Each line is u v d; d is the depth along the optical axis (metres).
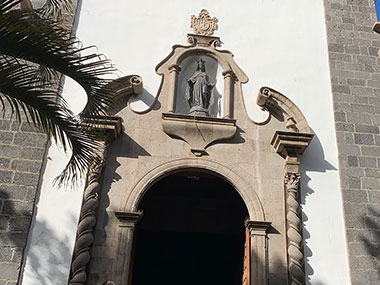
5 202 10.73
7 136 11.44
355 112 12.78
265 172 11.72
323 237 11.13
